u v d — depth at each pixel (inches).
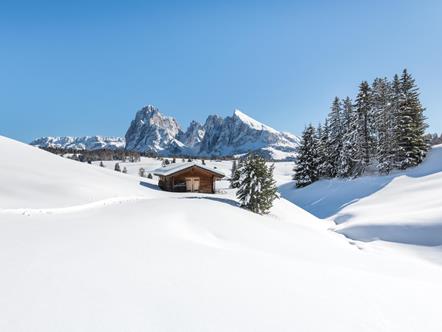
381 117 2172.7
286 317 189.6
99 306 183.5
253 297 216.8
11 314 167.8
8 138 1669.5
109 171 1910.7
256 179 1121.4
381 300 237.5
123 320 169.0
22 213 657.0
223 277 255.9
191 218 681.6
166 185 1716.3
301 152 2524.6
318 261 479.5
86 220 554.9
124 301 193.0
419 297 256.8
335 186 2137.1
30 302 183.3
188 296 208.8
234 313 189.2
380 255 713.0
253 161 1137.4
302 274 292.0
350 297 237.0
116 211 715.4
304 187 2454.5
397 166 1982.0
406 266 551.5
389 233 989.2
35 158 1465.3
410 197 1459.2
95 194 1039.0
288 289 240.7
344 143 2237.9
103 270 250.1
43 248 311.7
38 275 229.6
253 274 272.7
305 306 209.2
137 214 661.3
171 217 652.1
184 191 1686.8
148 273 250.7
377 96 2260.1
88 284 217.3
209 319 178.5
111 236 401.1
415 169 1884.8
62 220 550.6
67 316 169.2
